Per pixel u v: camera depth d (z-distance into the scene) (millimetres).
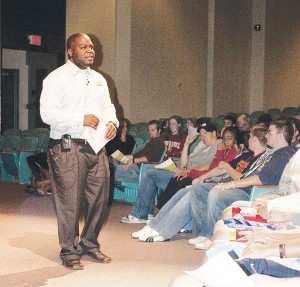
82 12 11062
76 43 4430
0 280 4102
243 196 4785
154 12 11586
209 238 4973
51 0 14117
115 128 4504
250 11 14023
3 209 6965
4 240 5359
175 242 5266
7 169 9188
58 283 4043
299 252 2438
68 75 4434
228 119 7984
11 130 10633
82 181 4410
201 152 6184
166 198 5844
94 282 4070
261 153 4984
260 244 2514
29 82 15602
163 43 11828
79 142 4363
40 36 13898
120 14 10930
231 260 2307
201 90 12852
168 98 12016
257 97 14055
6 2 13266
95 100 4504
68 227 4422
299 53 14734
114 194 7398
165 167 5910
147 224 5562
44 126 15438
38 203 7391
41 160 7965
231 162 5340
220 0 13086
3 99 15414
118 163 7402
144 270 4363
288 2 14508
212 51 12953
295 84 14680
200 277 2229
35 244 5203
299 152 3275
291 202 3020
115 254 4836
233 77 13594
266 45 14031
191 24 12484
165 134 7699
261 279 2258
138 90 11344
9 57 15422
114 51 10828
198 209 5082
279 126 4672
